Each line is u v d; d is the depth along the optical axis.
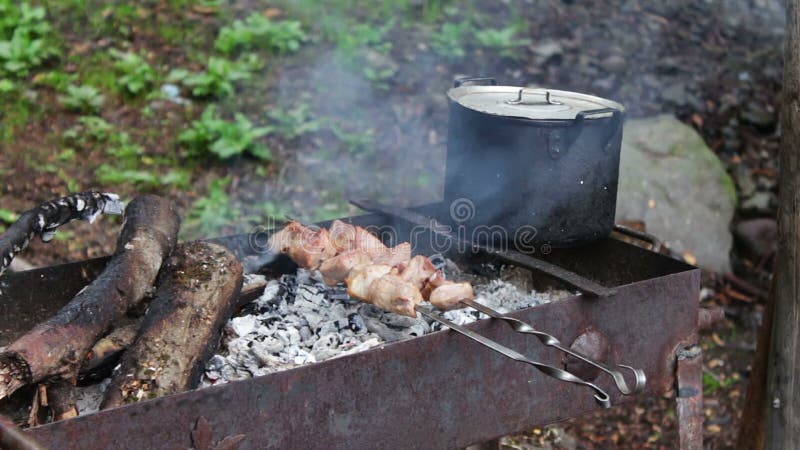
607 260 2.49
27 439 1.81
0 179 3.43
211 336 2.18
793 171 2.36
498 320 2.17
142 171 3.53
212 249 2.30
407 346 2.11
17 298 2.31
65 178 3.46
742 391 3.12
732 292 3.45
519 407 2.23
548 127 2.27
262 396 2.03
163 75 3.95
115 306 2.16
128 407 1.96
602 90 4.15
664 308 2.31
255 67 4.05
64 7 4.17
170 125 3.72
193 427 2.00
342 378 2.08
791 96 2.35
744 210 3.71
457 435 2.18
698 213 3.52
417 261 2.29
